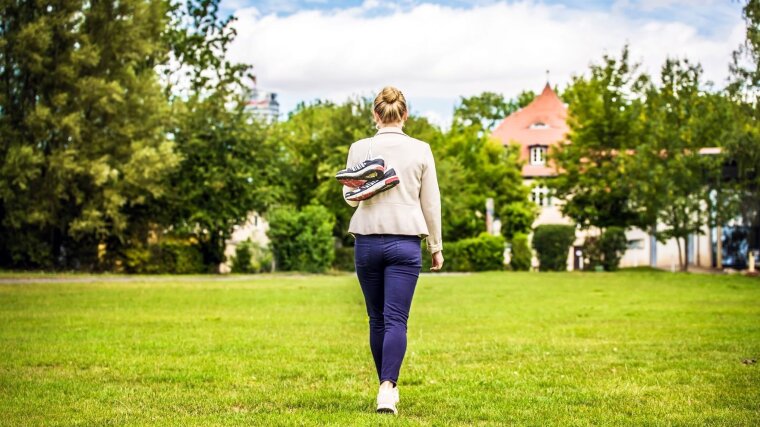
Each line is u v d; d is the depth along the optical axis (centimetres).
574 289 2667
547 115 7656
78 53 3400
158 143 3747
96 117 3591
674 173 3988
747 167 3559
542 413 582
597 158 5203
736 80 3331
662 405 619
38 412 582
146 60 4053
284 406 611
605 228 5156
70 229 3541
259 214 4403
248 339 1106
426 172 578
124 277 3316
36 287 2355
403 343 567
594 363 874
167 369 810
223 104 4241
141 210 4075
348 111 5378
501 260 5034
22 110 3494
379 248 571
